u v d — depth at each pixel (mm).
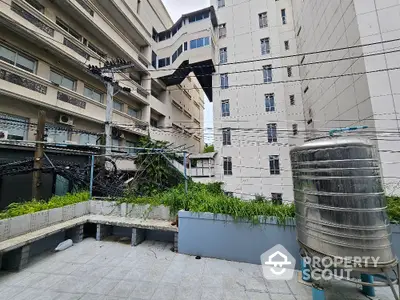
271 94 12492
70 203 4766
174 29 15711
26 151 6410
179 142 18109
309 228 2461
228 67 13547
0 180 5910
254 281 2996
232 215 3672
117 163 9883
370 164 2229
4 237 3219
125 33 12688
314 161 2463
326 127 9758
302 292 2729
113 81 7973
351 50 7531
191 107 22609
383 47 6676
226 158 12742
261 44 13164
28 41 6914
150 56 14438
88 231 5008
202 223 3863
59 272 3172
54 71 7918
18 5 6230
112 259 3664
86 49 8766
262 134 12328
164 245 4363
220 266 3430
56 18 8148
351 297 2670
